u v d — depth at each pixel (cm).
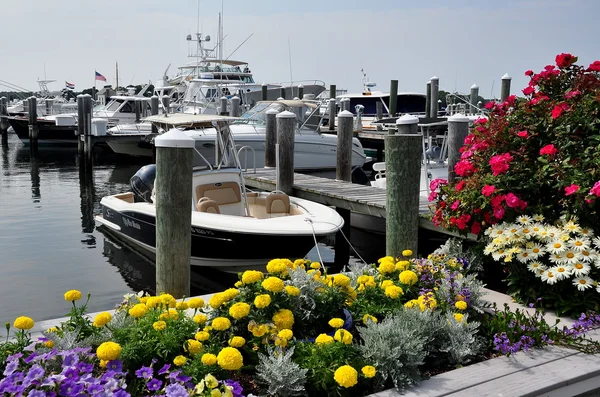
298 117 1633
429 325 323
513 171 444
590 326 361
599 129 436
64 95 3734
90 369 259
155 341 291
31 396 229
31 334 353
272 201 787
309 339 314
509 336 341
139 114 2438
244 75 2512
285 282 329
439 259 448
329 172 1647
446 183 500
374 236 918
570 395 304
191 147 479
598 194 375
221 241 696
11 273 757
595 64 461
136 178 878
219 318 297
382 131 1855
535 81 481
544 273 382
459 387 289
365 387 292
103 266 796
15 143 3011
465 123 771
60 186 1608
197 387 248
